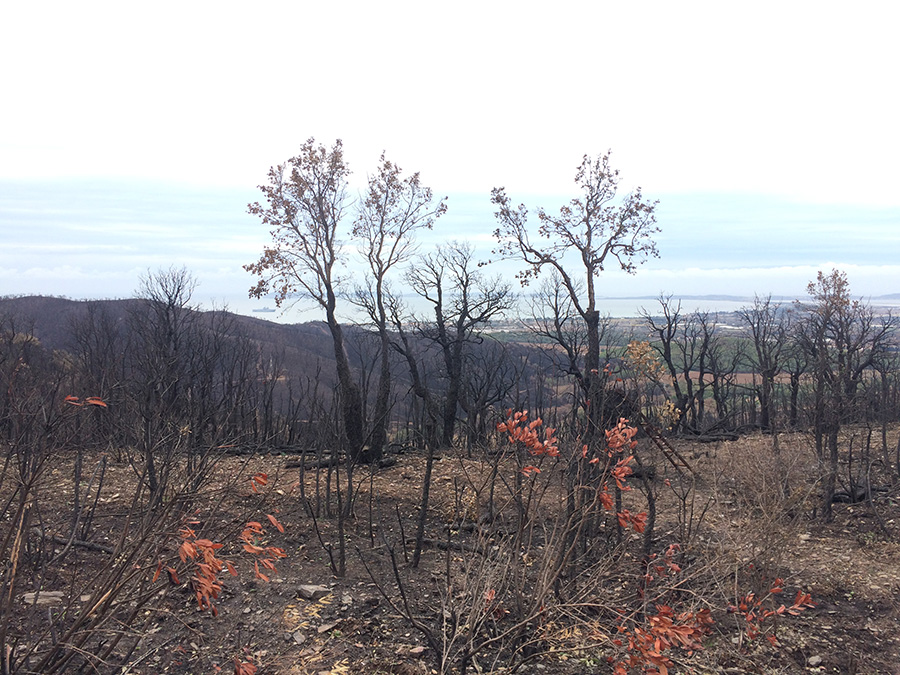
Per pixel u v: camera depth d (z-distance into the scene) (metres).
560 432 7.17
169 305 22.17
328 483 9.47
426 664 5.45
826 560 8.24
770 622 6.41
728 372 32.81
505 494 10.20
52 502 8.91
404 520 9.65
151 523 4.05
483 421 16.88
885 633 6.39
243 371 18.59
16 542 3.52
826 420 10.77
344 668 5.37
